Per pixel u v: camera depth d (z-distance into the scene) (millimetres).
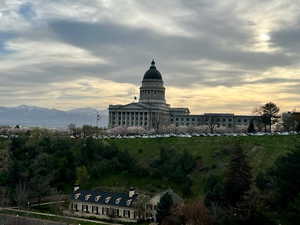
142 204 172750
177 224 134875
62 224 162625
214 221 120500
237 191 141625
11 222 170875
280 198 127438
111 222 172750
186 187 195375
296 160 133875
